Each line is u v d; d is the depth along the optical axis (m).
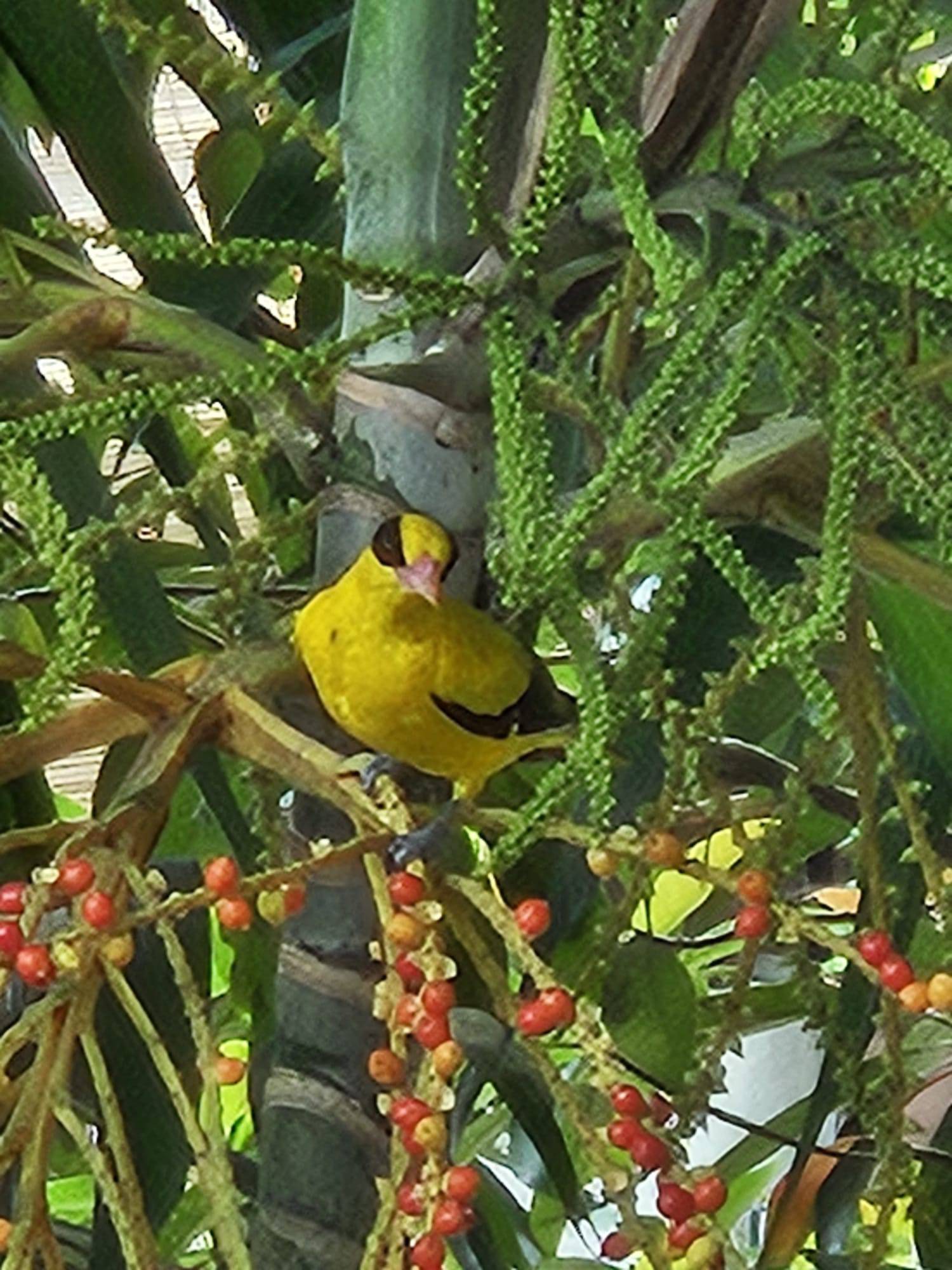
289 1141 1.57
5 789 1.71
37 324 1.54
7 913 1.43
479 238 1.53
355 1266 1.57
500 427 1.36
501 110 1.57
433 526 1.60
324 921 1.58
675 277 1.32
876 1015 1.58
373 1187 1.58
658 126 1.52
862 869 1.54
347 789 1.48
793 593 1.39
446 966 1.41
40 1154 1.38
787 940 1.50
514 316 1.41
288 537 1.63
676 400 1.37
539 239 1.40
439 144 1.58
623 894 1.64
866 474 1.41
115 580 1.65
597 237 1.52
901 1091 1.48
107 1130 1.38
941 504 1.32
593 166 1.55
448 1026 1.40
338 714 1.64
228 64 1.54
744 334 1.32
